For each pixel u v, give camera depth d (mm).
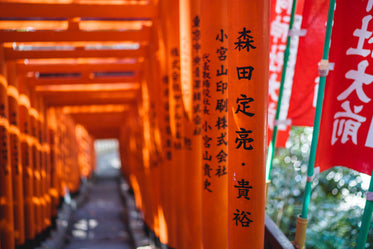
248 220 4422
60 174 16391
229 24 4227
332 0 3809
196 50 6426
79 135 25922
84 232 14484
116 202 20703
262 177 4367
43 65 10883
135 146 17172
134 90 14648
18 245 9523
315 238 6621
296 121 5156
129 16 8000
